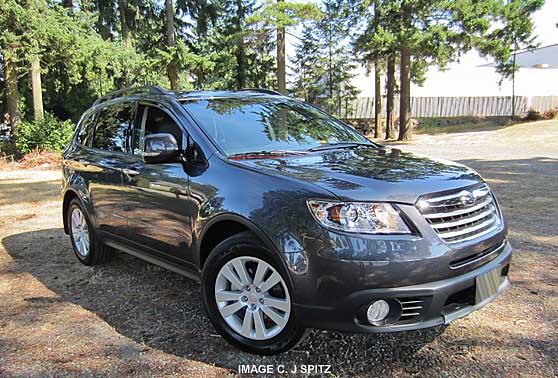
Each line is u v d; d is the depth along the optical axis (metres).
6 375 2.86
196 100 4.04
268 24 24.78
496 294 2.95
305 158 3.37
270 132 3.84
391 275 2.53
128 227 4.11
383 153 3.66
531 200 7.74
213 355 3.07
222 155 3.36
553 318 3.46
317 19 25.78
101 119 4.87
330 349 3.11
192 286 4.34
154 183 3.68
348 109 39.78
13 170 15.50
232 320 3.14
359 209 2.60
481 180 3.23
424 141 25.31
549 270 4.46
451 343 3.15
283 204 2.79
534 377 2.72
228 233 3.31
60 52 20.19
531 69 43.53
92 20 23.66
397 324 2.61
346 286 2.56
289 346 2.90
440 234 2.67
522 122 33.47
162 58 26.06
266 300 2.96
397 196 2.66
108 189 4.32
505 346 3.09
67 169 5.15
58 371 2.90
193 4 33.91
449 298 2.72
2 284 4.47
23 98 25.69
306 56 39.38
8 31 18.14
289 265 2.72
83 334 3.40
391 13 24.06
